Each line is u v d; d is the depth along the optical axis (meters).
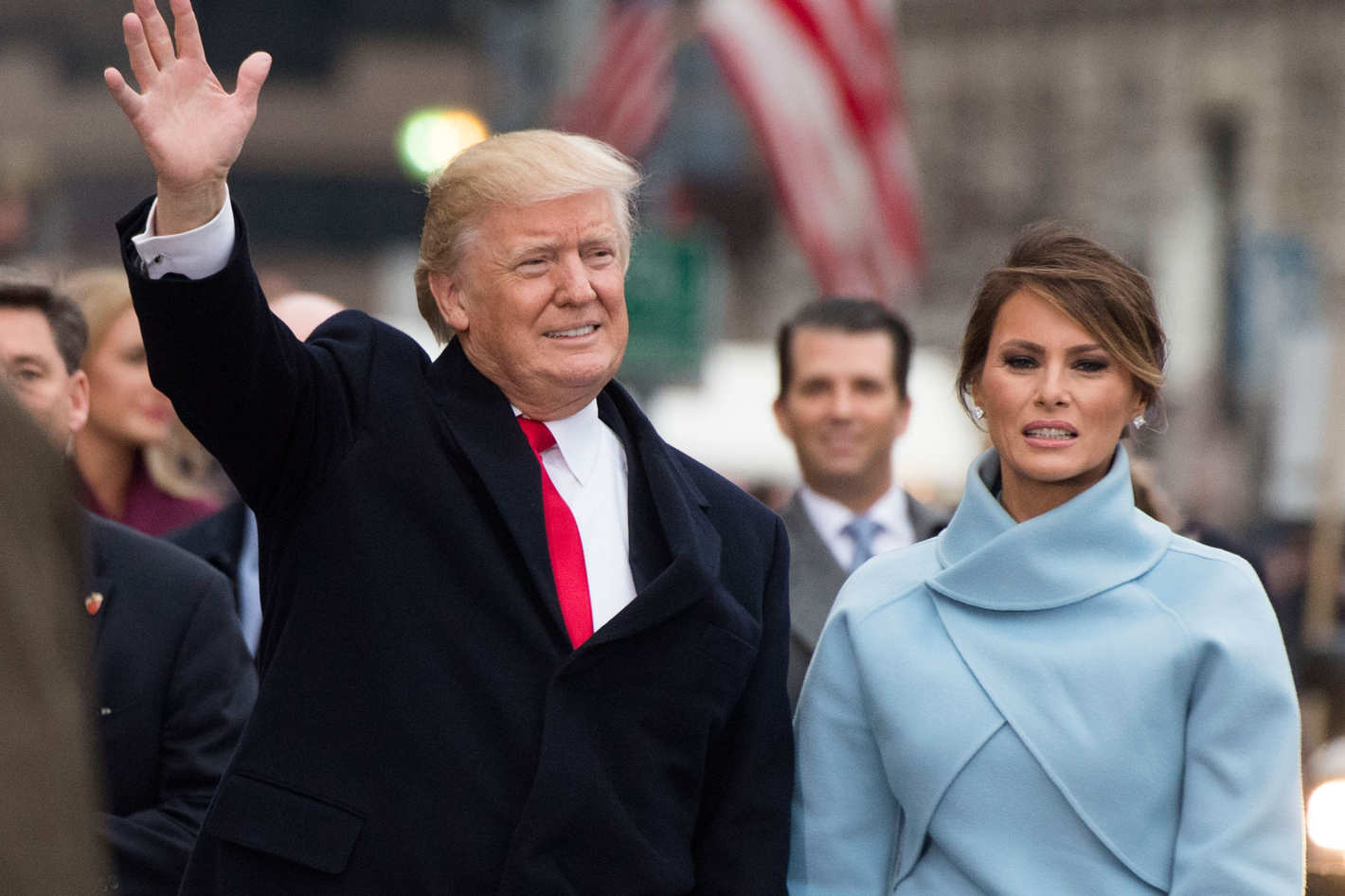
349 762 10.67
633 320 31.78
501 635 10.95
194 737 12.99
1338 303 125.12
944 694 11.48
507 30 75.06
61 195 129.88
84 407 14.37
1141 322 11.46
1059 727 11.16
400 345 11.66
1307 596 39.03
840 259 38.81
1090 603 11.40
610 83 40.38
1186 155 140.12
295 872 10.53
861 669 11.89
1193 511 95.19
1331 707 30.31
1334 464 45.12
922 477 63.41
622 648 11.09
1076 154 143.62
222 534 16.05
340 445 10.98
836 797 11.98
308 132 149.62
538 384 11.40
